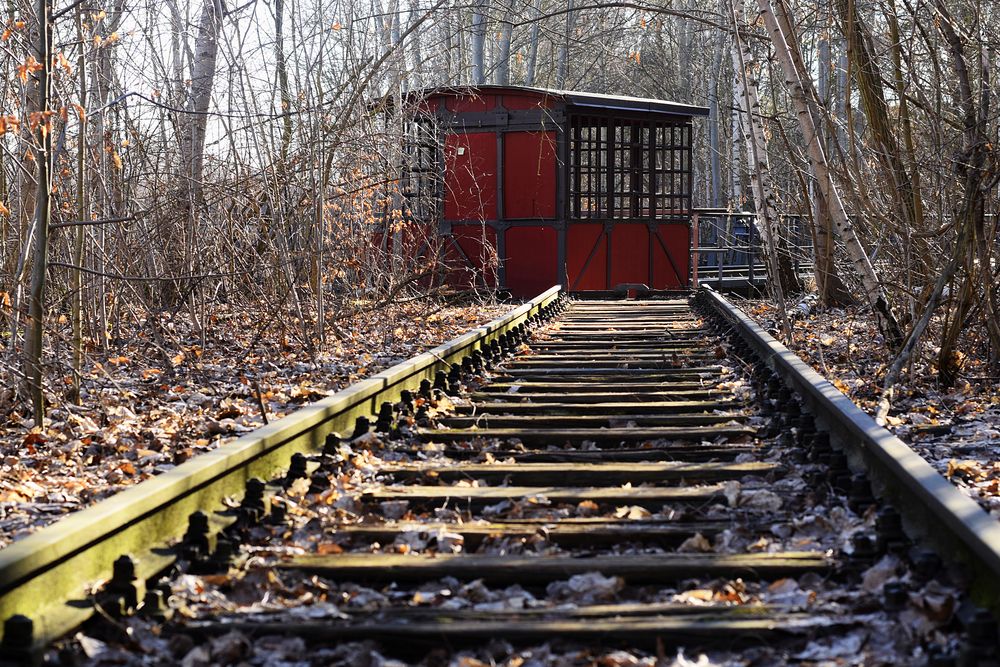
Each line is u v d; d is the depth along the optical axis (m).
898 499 4.97
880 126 11.57
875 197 11.79
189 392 10.03
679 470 6.45
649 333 15.59
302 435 6.49
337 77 14.22
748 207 31.64
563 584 4.49
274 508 5.32
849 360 11.59
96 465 7.26
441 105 22.73
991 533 3.58
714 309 17.39
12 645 3.33
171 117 12.38
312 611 4.11
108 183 11.47
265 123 12.40
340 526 5.38
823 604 4.10
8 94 9.98
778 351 9.90
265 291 13.27
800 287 21.83
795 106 12.10
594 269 22.98
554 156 22.20
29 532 5.40
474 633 3.83
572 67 45.78
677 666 3.58
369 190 14.43
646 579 4.56
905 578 4.14
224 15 12.26
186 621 3.96
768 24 11.98
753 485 6.11
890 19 11.24
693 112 24.25
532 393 10.13
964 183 9.73
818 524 5.22
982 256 9.77
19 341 9.34
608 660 3.59
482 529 5.27
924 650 3.58
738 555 4.70
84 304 11.83
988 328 10.05
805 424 7.15
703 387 10.42
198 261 12.36
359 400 7.62
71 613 3.69
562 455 7.26
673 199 24.41
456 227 22.72
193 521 4.62
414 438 7.86
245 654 3.69
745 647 3.77
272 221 12.79
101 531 3.98
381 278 16.27
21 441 7.91
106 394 9.55
